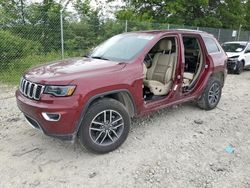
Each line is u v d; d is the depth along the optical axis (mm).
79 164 3496
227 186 3160
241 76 11258
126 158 3666
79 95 3312
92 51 4957
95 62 4039
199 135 4504
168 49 4793
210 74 5492
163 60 4855
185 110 5727
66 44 9695
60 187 3043
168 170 3426
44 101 3285
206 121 5156
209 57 5418
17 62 8617
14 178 3172
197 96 5375
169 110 5684
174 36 4691
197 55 5426
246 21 26719
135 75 3900
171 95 4664
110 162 3557
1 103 5902
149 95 4625
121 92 3797
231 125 5023
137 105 4020
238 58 11570
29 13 9367
